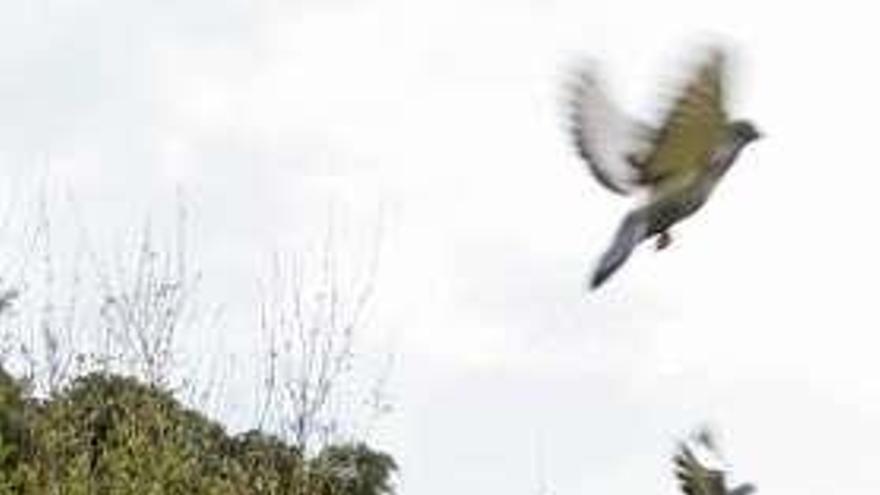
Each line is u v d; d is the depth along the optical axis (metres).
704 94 5.18
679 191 5.20
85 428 20.16
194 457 20.11
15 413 19.95
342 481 21.66
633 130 5.16
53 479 19.03
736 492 6.45
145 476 19.11
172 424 20.02
